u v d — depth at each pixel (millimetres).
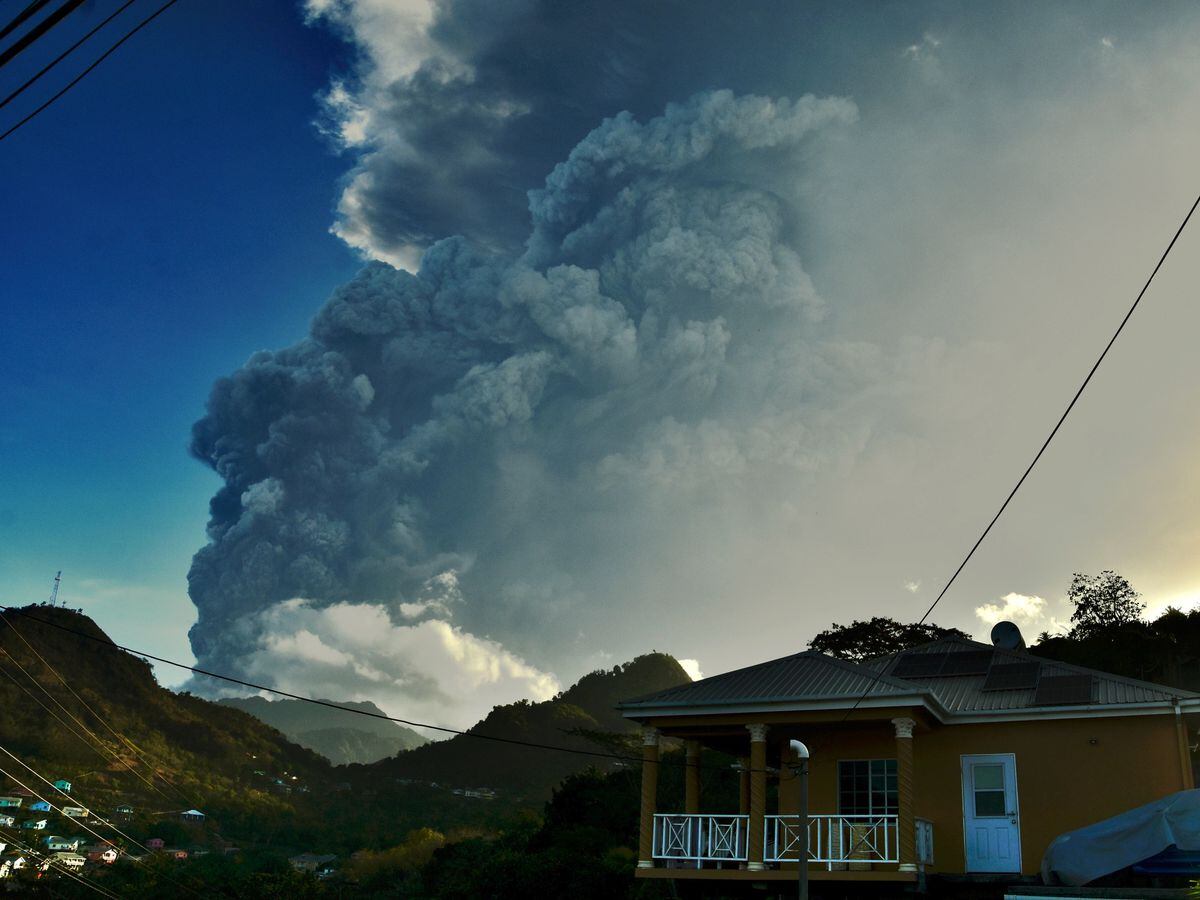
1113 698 24281
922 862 23250
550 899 41969
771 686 25797
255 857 149500
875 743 25766
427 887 65375
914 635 66688
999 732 24984
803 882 18891
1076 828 23484
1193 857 19266
